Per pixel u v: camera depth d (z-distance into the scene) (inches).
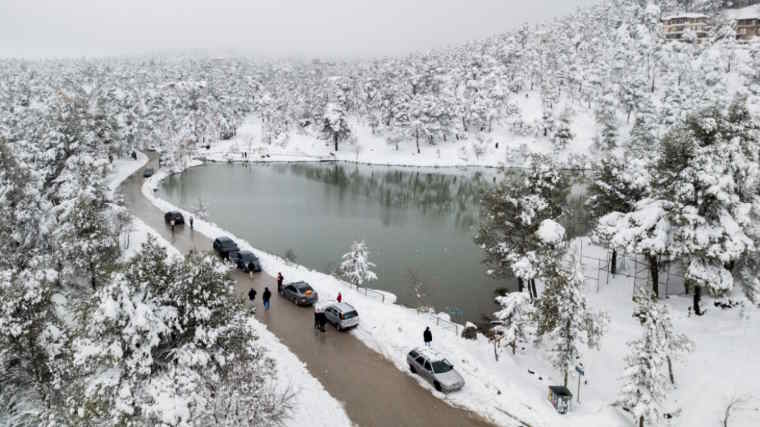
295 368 805.2
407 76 5974.4
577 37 6432.1
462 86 5954.7
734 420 671.8
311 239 2017.7
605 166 1414.9
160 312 528.7
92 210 1151.6
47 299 671.1
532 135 4672.7
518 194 1177.4
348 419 676.7
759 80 4084.6
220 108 5698.8
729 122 1068.5
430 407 711.7
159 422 435.2
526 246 1176.2
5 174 1195.9
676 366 813.9
